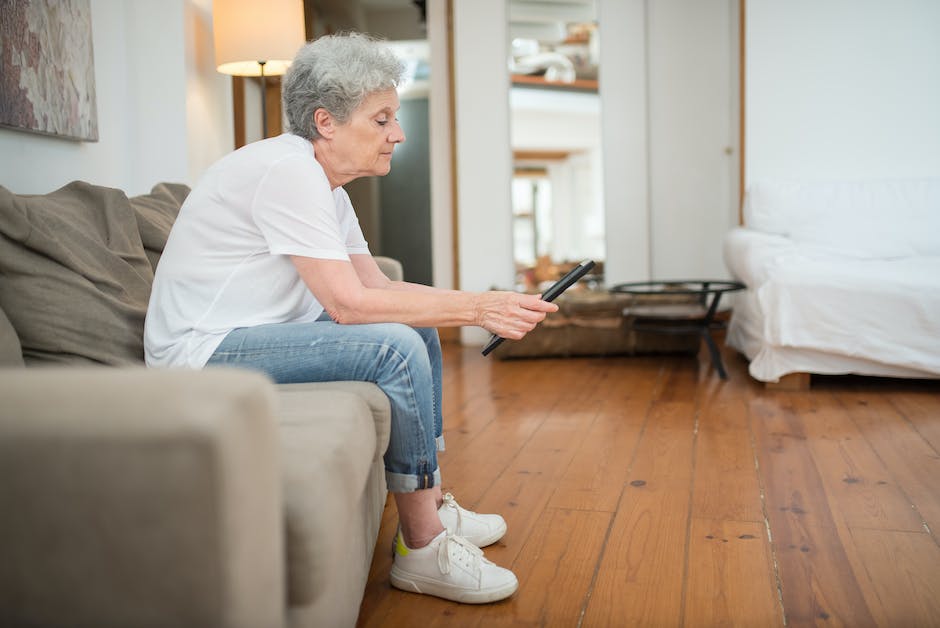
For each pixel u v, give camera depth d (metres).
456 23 5.14
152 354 1.53
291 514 0.95
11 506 0.75
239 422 0.76
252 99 4.29
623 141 5.32
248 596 0.79
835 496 2.16
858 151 4.65
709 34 5.49
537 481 2.36
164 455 0.73
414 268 5.54
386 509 2.16
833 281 3.42
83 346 1.55
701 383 3.79
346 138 1.59
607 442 2.78
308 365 1.47
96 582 0.76
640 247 5.38
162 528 0.74
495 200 5.21
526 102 5.23
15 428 0.74
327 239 1.48
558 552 1.83
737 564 1.74
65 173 2.41
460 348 5.18
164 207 2.21
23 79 2.05
